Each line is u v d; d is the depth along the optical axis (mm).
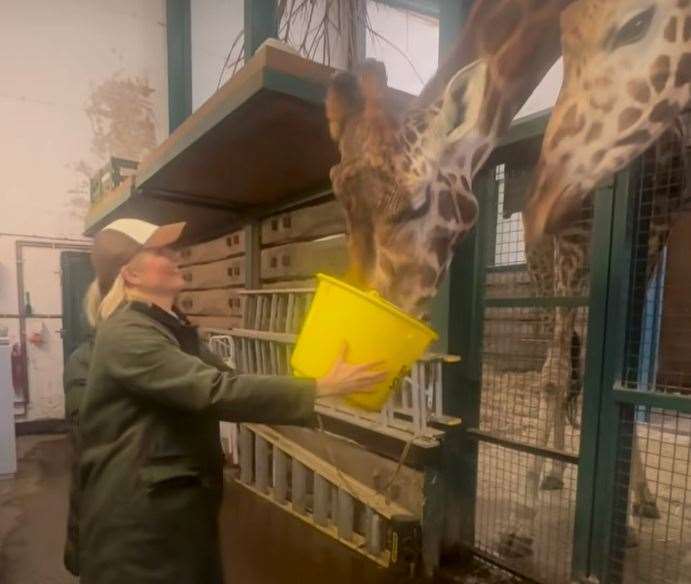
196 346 1244
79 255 4852
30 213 4859
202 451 1128
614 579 1921
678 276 2730
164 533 1060
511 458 2623
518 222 2232
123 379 1028
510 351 2430
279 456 2979
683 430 2242
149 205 3605
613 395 1880
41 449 4316
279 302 2930
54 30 4887
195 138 2260
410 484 2291
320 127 2086
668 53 797
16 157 4785
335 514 2607
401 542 2189
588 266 2084
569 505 2424
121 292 1205
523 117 2039
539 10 1030
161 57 5371
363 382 1042
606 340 1902
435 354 2176
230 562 2311
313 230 3100
